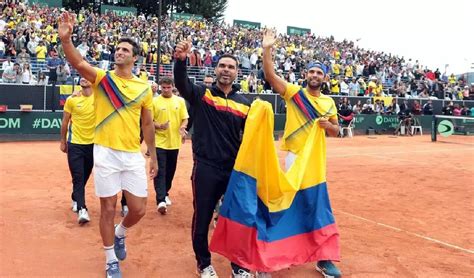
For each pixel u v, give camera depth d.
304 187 5.34
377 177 12.30
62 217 7.37
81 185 7.21
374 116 28.97
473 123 27.97
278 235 5.12
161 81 7.71
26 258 5.52
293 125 5.58
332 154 17.58
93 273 5.15
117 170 4.95
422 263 5.71
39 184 9.95
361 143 22.98
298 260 5.14
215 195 5.02
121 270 5.27
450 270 5.50
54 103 20.03
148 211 7.99
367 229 7.20
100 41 26.66
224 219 4.91
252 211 4.84
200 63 27.16
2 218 7.20
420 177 12.49
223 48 32.62
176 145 7.90
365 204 9.01
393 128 29.75
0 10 29.45
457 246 6.46
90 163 7.41
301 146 5.55
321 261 5.26
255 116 4.93
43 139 19.30
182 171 12.37
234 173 4.91
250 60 30.22
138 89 5.04
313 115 5.53
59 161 13.28
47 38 26.19
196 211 4.97
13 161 13.03
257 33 42.09
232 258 4.88
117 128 4.93
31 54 23.78
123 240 5.43
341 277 5.20
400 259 5.84
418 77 39.41
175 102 7.80
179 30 34.53
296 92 5.54
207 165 4.95
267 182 4.99
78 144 7.20
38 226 6.84
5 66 20.91
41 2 36.78
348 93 30.84
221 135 4.97
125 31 31.30
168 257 5.75
